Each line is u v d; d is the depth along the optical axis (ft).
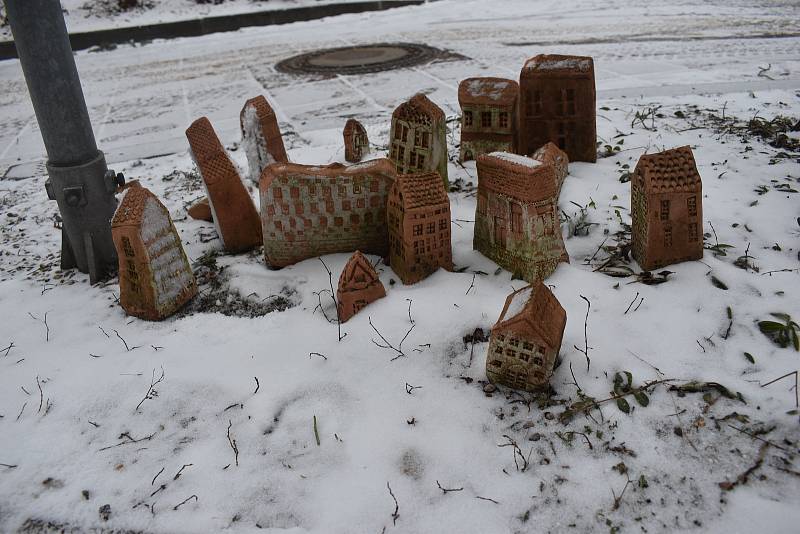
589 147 21.35
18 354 14.15
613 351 12.21
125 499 10.27
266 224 15.87
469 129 22.11
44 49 15.48
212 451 11.02
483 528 9.23
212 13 75.77
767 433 10.28
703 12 62.95
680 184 13.85
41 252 20.15
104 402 12.37
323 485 10.14
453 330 13.10
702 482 9.64
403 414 11.34
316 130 31.68
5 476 10.88
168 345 13.89
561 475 9.95
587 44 50.11
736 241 15.98
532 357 11.17
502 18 68.69
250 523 9.64
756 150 22.07
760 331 12.42
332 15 78.28
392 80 42.70
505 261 15.16
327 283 15.31
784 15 58.44
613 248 15.99
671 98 30.94
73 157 16.56
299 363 12.82
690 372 11.62
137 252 14.17
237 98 41.32
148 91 45.70
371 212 15.71
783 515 8.94
